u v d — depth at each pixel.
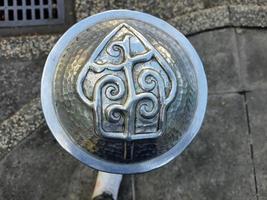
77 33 0.40
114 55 0.35
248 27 0.55
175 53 0.38
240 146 0.53
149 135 0.35
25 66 0.53
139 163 0.39
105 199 0.48
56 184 0.51
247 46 0.55
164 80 0.34
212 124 0.53
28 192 0.51
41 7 0.55
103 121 0.34
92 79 0.34
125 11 0.41
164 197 0.52
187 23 0.54
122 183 0.52
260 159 0.53
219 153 0.53
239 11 0.55
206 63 0.54
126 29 0.36
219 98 0.54
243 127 0.54
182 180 0.52
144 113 0.34
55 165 0.52
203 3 0.55
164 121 0.35
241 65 0.54
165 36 0.39
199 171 0.53
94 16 0.40
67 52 0.39
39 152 0.52
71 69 0.37
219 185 0.53
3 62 0.53
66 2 0.55
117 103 0.34
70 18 0.55
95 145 0.37
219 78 0.54
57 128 0.39
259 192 0.53
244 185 0.53
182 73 0.37
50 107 0.39
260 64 0.55
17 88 0.53
